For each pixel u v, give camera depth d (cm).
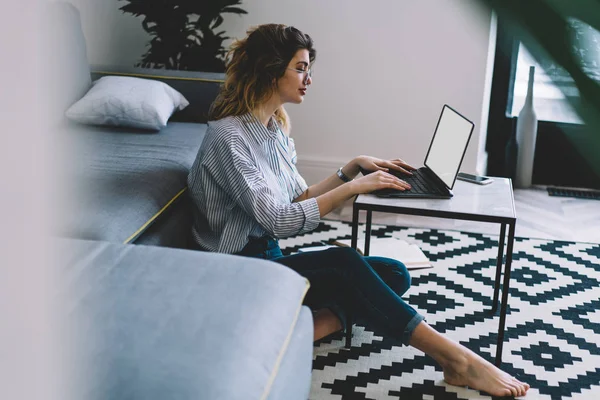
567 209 311
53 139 17
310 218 170
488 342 193
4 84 16
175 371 100
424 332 164
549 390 170
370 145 331
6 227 17
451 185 180
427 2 304
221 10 308
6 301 17
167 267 132
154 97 255
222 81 275
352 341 193
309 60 179
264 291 125
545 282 234
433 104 319
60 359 20
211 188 178
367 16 313
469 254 257
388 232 279
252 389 100
